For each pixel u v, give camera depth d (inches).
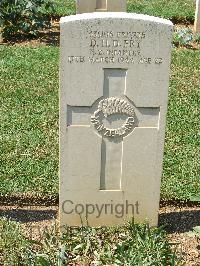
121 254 97.9
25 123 141.5
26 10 200.5
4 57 182.1
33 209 113.4
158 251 98.6
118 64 96.8
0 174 121.0
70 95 98.1
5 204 114.4
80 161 102.7
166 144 134.3
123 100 99.3
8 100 153.1
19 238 102.4
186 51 198.7
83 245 102.0
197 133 139.6
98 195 105.4
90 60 96.2
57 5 243.6
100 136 101.3
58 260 97.0
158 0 265.1
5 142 132.6
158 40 95.7
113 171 104.1
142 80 98.0
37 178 120.2
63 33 94.3
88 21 94.0
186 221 111.2
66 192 104.7
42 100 154.1
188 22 236.8
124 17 94.3
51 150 130.5
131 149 102.6
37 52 188.4
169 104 154.1
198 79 173.0
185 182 120.6
